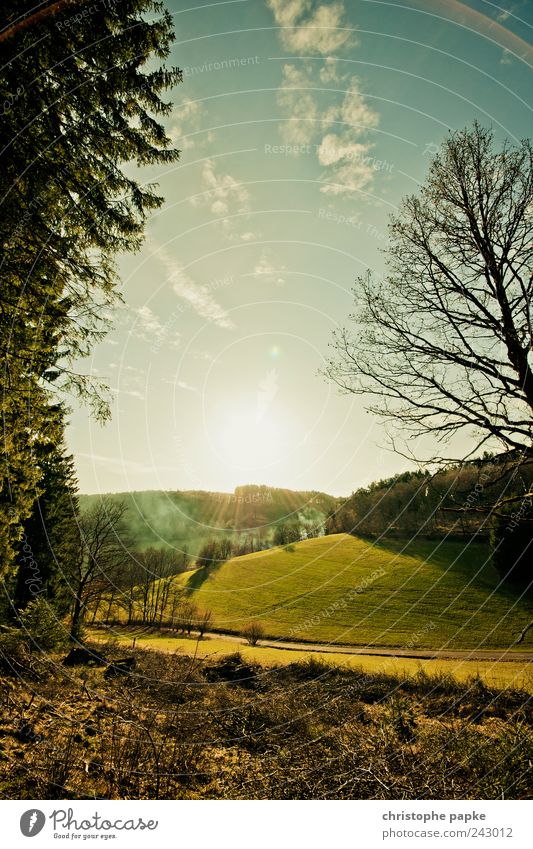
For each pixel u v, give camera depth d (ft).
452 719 24.54
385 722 20.57
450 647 82.17
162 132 20.85
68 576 58.44
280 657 58.23
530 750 14.30
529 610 99.14
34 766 12.85
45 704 19.39
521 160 22.13
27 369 23.04
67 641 40.57
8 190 18.07
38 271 21.08
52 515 59.98
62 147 19.88
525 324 20.92
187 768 14.39
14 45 16.76
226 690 27.40
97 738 15.88
